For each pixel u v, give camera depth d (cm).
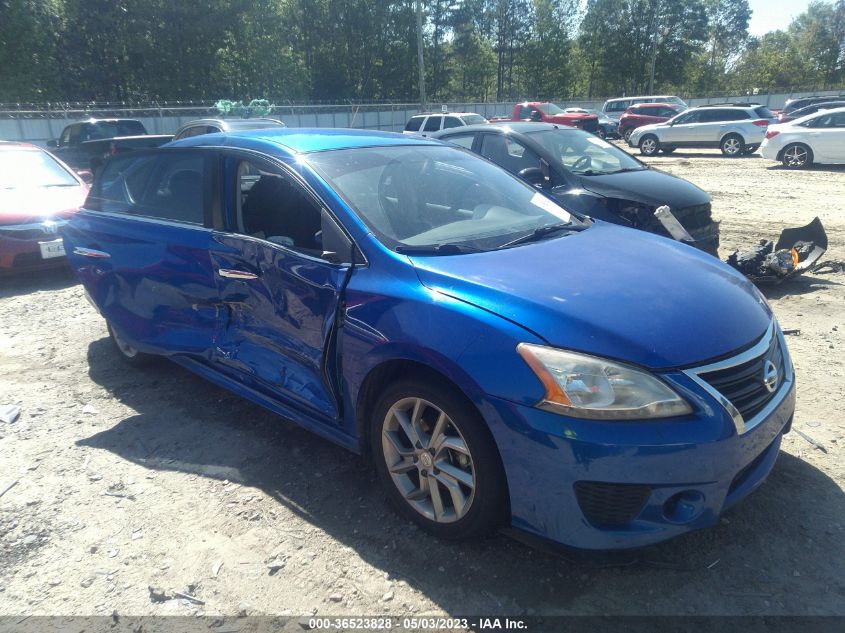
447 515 275
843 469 326
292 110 3039
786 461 335
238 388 373
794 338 514
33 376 484
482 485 254
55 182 861
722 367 244
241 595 257
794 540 277
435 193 358
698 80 8400
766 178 1572
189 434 389
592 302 257
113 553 284
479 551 275
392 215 325
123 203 450
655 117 2823
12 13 3338
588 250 317
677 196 650
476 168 405
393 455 290
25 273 816
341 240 307
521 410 236
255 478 338
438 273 278
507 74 7762
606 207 652
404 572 266
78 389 459
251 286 345
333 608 249
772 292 643
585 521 236
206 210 379
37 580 269
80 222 473
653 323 249
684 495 237
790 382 281
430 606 248
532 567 265
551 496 238
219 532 296
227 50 4494
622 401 229
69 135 1733
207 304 375
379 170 355
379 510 306
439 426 268
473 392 245
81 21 3803
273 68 4734
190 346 390
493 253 304
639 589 253
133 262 418
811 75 8281
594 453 227
